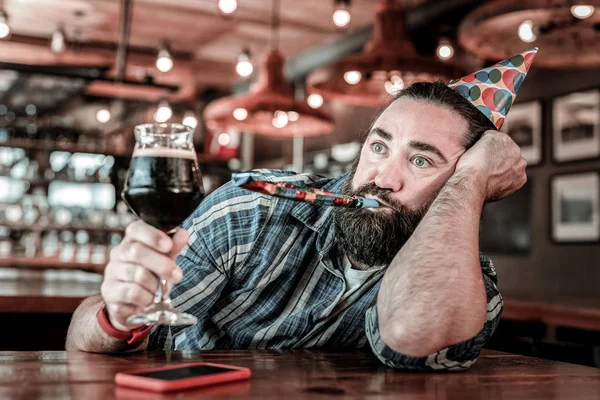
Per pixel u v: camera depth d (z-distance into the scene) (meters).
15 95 7.64
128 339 1.14
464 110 1.43
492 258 5.29
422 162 1.37
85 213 6.86
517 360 1.32
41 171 7.52
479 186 1.32
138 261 1.00
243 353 1.26
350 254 1.40
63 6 5.78
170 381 0.90
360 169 1.41
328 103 7.12
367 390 0.96
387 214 1.36
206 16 6.03
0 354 1.14
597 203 4.47
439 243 1.21
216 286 1.42
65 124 7.94
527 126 5.02
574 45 2.55
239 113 3.87
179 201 1.00
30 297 2.38
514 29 2.45
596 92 4.50
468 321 1.15
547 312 3.16
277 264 1.44
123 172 6.87
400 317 1.15
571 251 4.65
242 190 1.49
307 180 1.59
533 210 4.95
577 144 4.62
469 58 5.12
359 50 6.15
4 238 6.13
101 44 6.79
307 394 0.91
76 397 0.84
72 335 1.23
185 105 9.20
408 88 1.45
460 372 1.16
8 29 4.97
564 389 1.03
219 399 0.86
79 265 4.94
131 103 7.94
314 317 1.40
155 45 6.97
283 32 6.40
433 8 4.97
